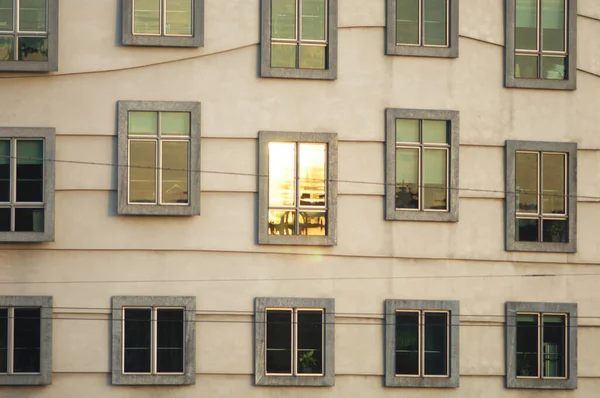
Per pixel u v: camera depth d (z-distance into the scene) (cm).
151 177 8275
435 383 8431
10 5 8250
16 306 8181
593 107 8725
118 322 8212
